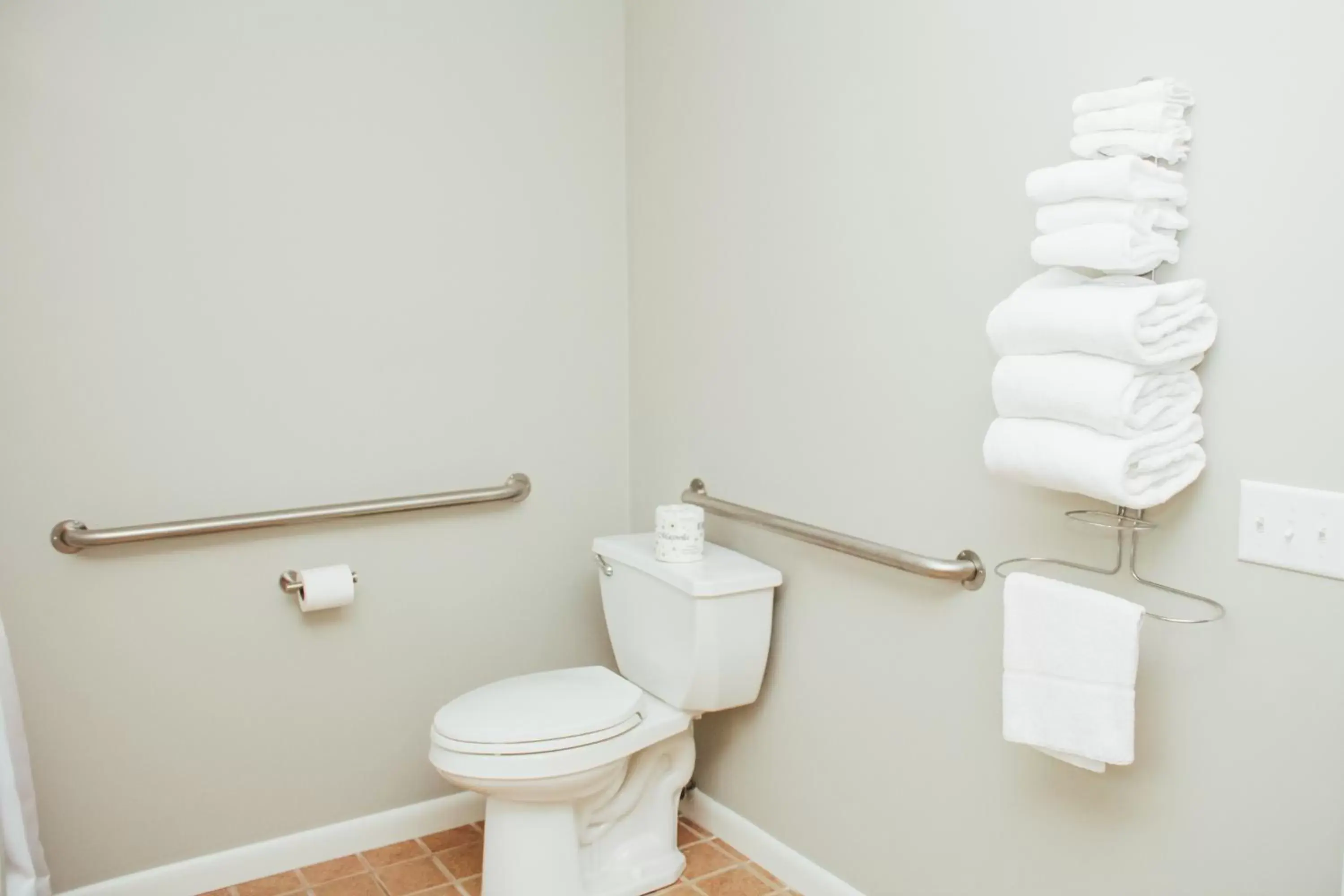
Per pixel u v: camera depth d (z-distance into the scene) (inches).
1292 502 53.6
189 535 87.0
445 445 100.4
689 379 100.4
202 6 86.6
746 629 87.7
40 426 83.0
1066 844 67.0
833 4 80.7
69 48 82.2
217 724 91.3
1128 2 60.0
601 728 82.0
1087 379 54.8
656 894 89.6
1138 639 57.2
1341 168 50.9
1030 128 66.2
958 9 70.7
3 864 69.0
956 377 72.6
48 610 84.3
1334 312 51.6
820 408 84.9
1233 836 57.7
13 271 81.4
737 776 98.1
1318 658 53.2
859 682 82.7
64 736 85.6
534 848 83.4
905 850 79.5
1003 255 68.6
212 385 89.4
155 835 89.5
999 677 70.7
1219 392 57.2
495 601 104.0
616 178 107.7
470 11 98.2
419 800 101.4
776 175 87.7
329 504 95.0
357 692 97.3
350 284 94.6
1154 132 55.5
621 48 106.7
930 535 75.7
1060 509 66.1
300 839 95.1
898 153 76.0
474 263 100.4
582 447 108.1
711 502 95.7
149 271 86.2
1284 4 52.6
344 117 93.1
